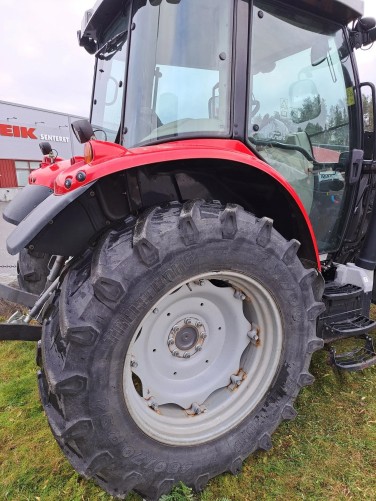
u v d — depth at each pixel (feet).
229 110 5.73
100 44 7.60
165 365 5.46
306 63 6.89
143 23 5.62
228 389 5.87
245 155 5.26
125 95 5.83
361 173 8.03
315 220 7.83
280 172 6.95
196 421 5.46
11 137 67.00
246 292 5.49
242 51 5.69
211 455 5.27
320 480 5.40
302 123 7.13
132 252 4.47
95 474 4.66
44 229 4.86
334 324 7.11
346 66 7.50
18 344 9.54
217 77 5.67
